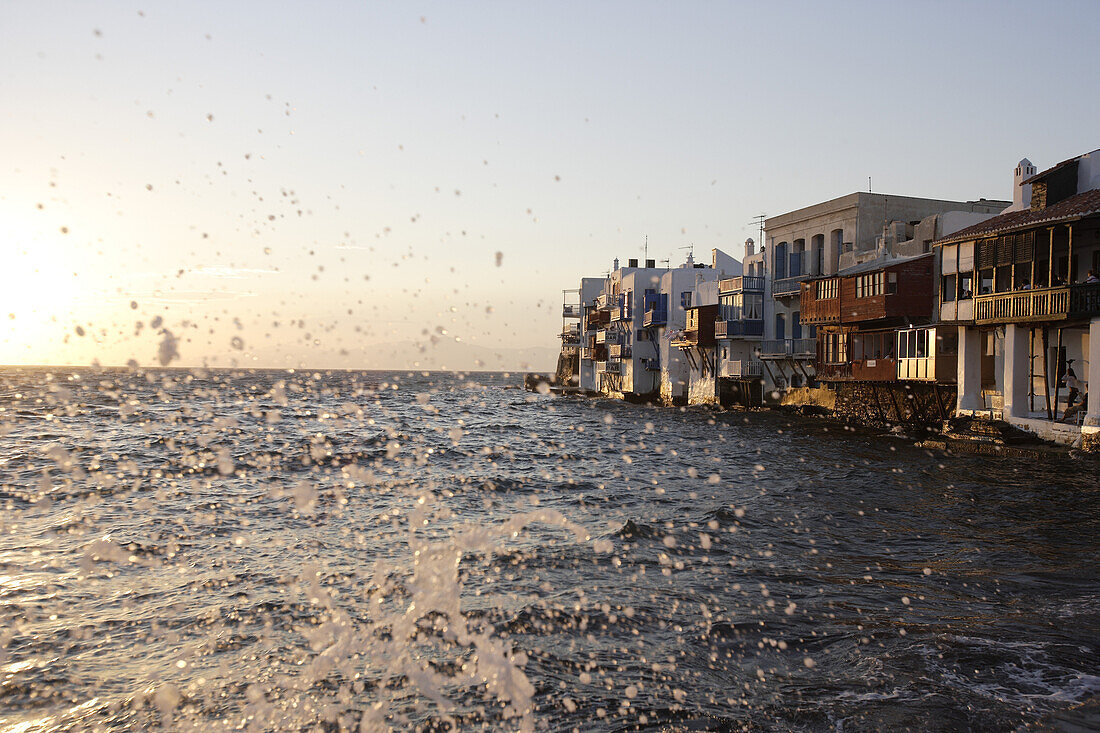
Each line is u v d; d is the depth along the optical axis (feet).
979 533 40.24
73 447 70.79
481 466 68.13
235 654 22.38
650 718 18.63
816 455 77.97
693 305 164.86
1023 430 75.87
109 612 26.00
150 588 28.68
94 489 50.08
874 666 21.57
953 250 89.86
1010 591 29.27
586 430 110.01
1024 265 81.41
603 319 211.82
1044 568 32.83
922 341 92.32
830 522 43.45
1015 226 77.92
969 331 86.79
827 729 18.01
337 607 26.32
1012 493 52.80
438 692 19.95
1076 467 63.05
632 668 21.65
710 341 152.56
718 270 174.60
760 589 29.50
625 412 158.30
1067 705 18.99
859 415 111.65
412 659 21.95
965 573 32.07
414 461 69.36
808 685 20.49
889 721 18.29
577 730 18.03
